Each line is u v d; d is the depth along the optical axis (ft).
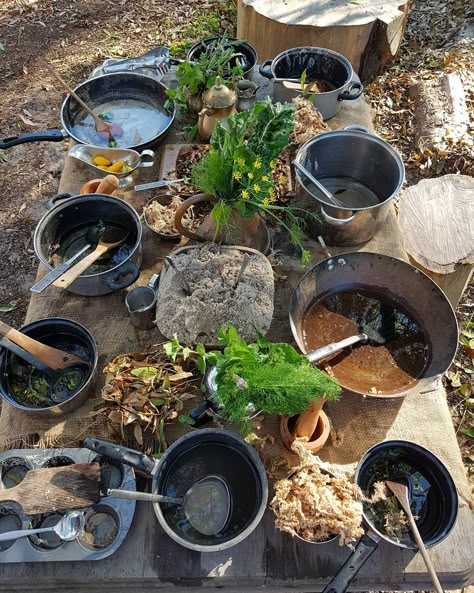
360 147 4.76
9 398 3.45
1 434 3.49
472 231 5.63
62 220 4.39
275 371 2.83
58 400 3.62
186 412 3.55
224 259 3.89
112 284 4.05
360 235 4.50
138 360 3.66
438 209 5.83
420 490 3.16
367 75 9.16
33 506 2.96
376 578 3.04
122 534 3.02
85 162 4.95
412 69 10.41
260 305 3.73
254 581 3.01
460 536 3.12
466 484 3.36
